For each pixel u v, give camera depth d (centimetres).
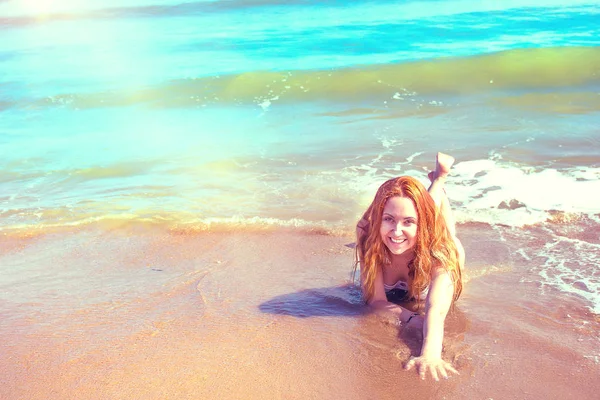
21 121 893
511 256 426
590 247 431
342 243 469
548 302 366
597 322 343
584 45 1164
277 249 464
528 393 288
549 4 1602
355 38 1365
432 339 329
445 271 356
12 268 454
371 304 381
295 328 357
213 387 303
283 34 1459
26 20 1823
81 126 858
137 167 673
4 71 1208
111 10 1920
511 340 331
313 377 309
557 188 538
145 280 424
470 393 290
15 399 300
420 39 1320
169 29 1616
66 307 391
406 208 346
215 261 450
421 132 741
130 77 1109
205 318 371
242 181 611
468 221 484
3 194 607
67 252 477
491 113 804
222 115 880
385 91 942
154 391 301
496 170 591
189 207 552
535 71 986
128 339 350
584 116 764
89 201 580
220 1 1967
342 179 597
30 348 344
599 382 293
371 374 310
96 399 297
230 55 1273
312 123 813
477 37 1302
